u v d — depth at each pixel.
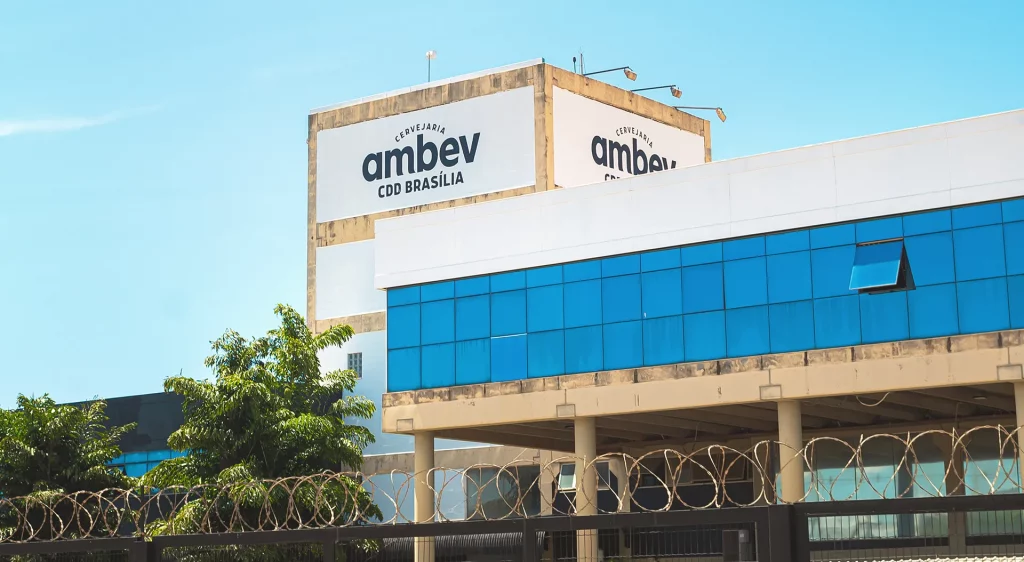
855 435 40.62
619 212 36.41
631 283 35.91
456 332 38.62
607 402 35.59
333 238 58.97
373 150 58.91
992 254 31.03
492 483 48.16
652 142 61.19
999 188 31.09
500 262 38.22
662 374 34.91
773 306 33.66
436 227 39.53
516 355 37.44
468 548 28.84
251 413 39.31
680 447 44.34
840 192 33.16
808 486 41.00
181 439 39.41
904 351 31.70
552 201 37.59
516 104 55.88
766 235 34.09
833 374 32.47
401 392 39.19
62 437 42.12
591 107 57.78
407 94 58.53
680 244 35.28
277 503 37.44
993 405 36.34
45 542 22.45
